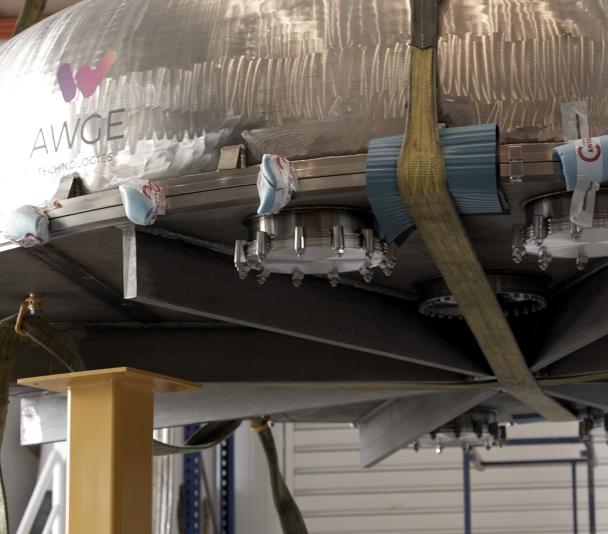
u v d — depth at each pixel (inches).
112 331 183.0
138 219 125.4
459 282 135.4
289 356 178.5
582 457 446.0
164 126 131.1
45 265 149.8
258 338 179.6
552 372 181.0
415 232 136.9
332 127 124.9
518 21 125.0
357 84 125.2
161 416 207.8
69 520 115.9
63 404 220.2
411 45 121.7
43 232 133.5
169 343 181.5
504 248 144.9
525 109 122.9
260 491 460.8
